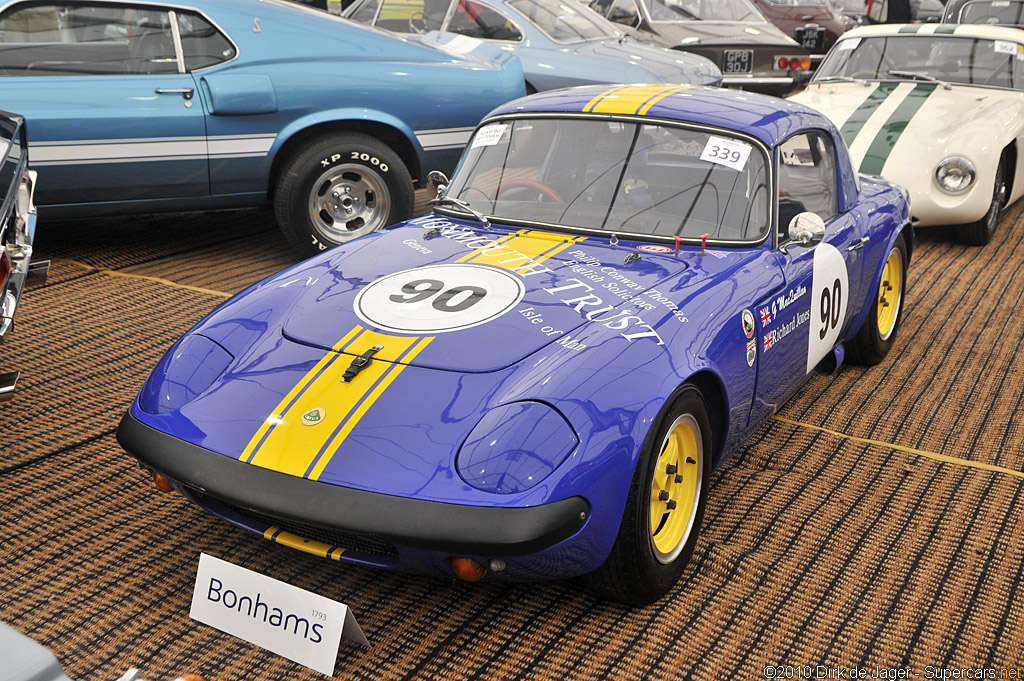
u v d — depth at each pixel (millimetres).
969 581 3158
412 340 2867
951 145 6824
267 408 2697
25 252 3994
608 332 2885
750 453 4035
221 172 5785
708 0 11516
